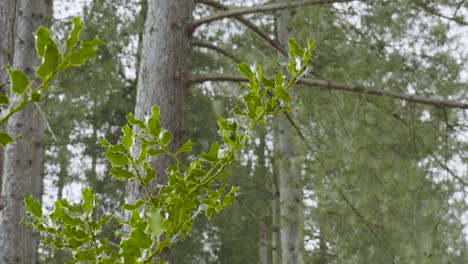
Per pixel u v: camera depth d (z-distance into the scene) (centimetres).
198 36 957
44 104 952
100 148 1133
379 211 584
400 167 569
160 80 460
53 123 1018
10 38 312
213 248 1391
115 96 1107
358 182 587
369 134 579
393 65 570
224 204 139
